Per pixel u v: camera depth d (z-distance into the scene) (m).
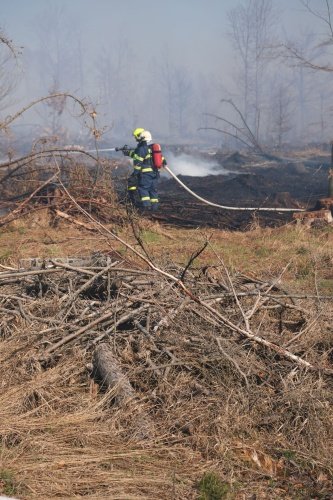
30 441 4.79
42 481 4.36
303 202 18.52
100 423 5.13
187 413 5.30
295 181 24.91
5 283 7.00
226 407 5.28
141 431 5.05
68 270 6.56
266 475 4.72
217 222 14.36
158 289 6.64
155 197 15.05
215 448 4.92
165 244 11.35
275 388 5.69
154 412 5.36
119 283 6.77
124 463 4.67
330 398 5.57
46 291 6.95
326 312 7.01
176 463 4.75
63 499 4.18
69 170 13.55
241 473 4.75
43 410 5.30
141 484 4.44
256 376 5.84
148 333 6.01
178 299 6.51
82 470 4.53
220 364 5.78
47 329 6.07
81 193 13.10
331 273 9.69
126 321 6.40
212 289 7.19
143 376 5.74
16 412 5.20
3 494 4.18
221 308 6.66
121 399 5.37
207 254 10.61
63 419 5.10
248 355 5.97
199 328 6.24
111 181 13.58
